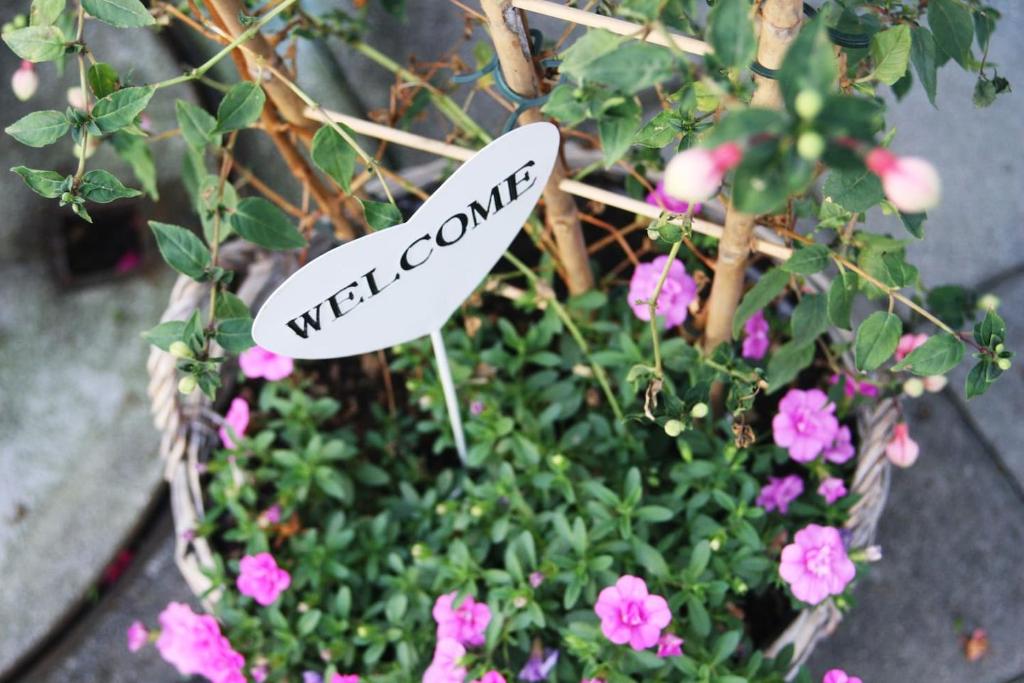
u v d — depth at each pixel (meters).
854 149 0.57
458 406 1.53
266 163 2.05
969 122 2.04
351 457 1.62
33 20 0.98
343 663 1.48
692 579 1.32
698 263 1.60
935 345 1.03
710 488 1.41
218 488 1.51
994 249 1.98
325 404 1.56
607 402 1.57
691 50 0.91
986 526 1.86
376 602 1.54
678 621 1.34
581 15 0.94
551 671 1.37
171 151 2.09
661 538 1.47
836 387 1.43
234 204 1.19
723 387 1.49
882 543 1.86
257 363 1.51
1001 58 2.06
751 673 1.29
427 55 2.06
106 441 1.98
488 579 1.36
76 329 2.04
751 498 1.37
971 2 1.10
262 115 1.36
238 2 1.16
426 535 1.53
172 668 1.89
